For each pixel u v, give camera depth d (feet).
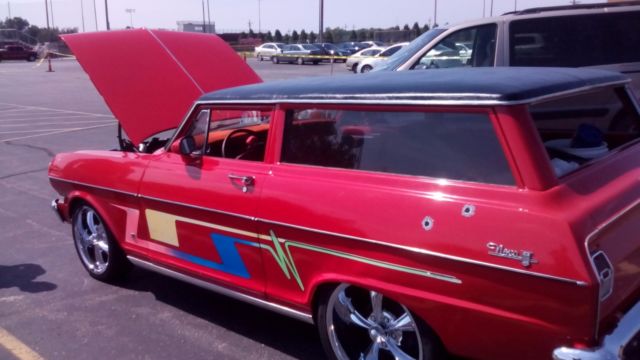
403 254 9.84
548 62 20.63
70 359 13.24
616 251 9.00
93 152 16.92
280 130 12.09
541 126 10.05
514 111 9.14
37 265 19.03
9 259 19.63
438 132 9.95
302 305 11.78
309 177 11.44
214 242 13.25
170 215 14.17
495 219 8.96
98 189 16.19
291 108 11.95
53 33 246.88
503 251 8.76
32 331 14.61
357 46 156.66
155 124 16.53
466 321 9.37
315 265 11.27
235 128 14.23
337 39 250.98
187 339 13.96
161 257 14.84
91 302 16.19
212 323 14.75
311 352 13.17
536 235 8.57
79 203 17.49
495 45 21.21
